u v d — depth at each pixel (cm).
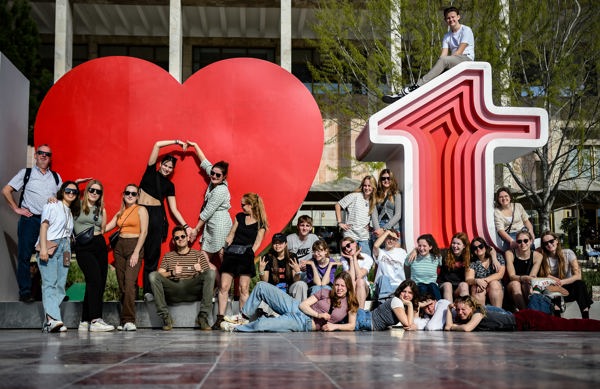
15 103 858
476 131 884
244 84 926
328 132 2397
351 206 849
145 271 816
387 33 1680
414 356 391
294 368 330
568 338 560
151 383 276
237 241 762
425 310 728
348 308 702
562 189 1652
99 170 899
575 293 774
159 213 833
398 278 792
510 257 794
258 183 915
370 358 380
